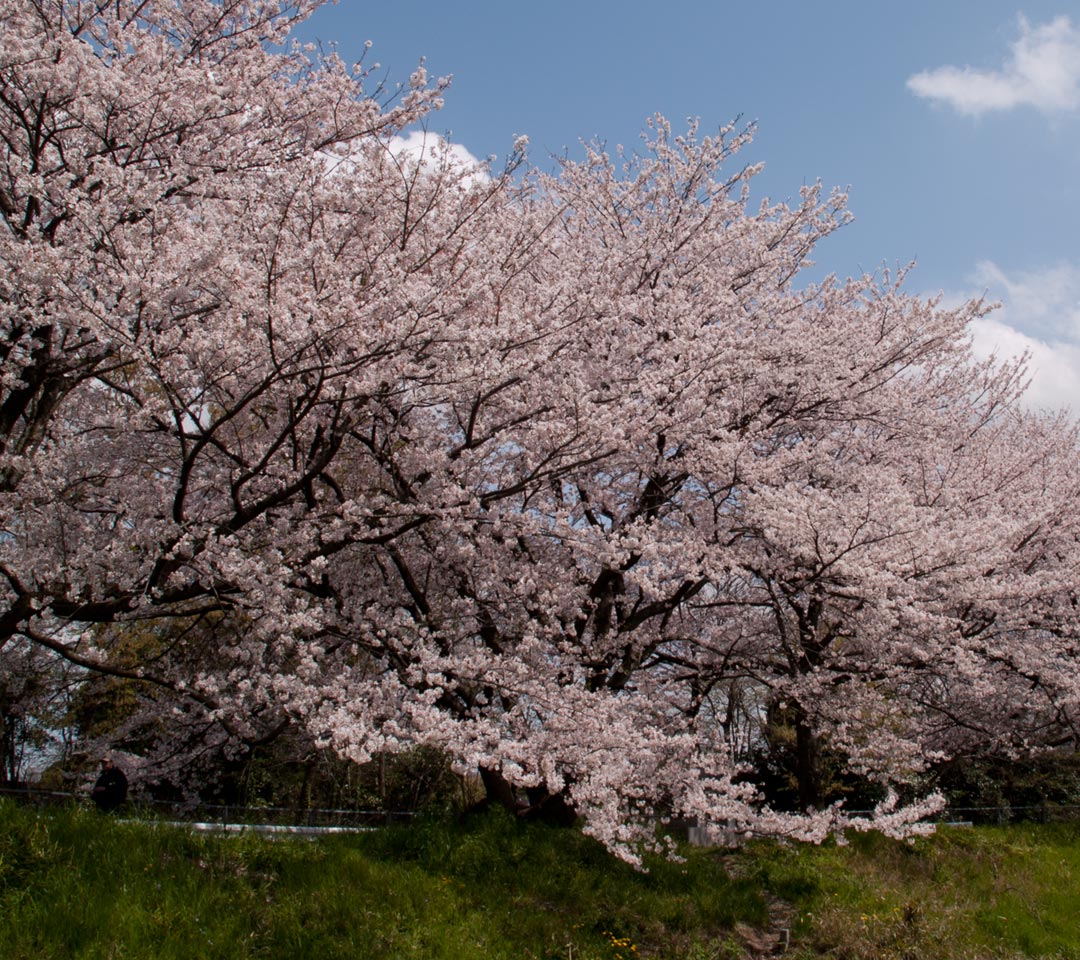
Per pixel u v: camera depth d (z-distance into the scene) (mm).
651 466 10188
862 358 11242
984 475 13805
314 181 7848
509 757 7496
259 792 12984
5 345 7117
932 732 14852
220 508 9203
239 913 6387
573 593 9641
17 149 8047
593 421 7945
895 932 8852
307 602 8523
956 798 16766
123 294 6883
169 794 12086
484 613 9625
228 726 8242
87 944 5543
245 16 9031
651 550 8336
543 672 8953
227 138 8695
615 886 8734
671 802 9711
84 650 7090
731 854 10977
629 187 11805
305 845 7867
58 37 7188
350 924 6703
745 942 8719
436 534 9281
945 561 10016
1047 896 10562
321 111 9023
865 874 10750
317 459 7910
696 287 11547
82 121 7535
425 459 8477
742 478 10047
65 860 6332
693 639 10977
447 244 8500
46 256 6312
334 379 7602
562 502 10438
